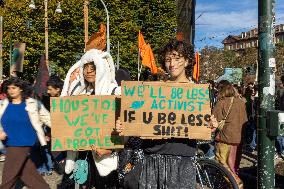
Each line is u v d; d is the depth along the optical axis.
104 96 4.23
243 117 6.61
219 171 4.02
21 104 5.72
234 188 3.94
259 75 3.81
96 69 4.29
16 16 35.41
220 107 6.58
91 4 37.53
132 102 3.73
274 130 3.65
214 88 11.92
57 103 4.24
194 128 3.66
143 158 3.62
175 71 3.70
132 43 37.81
